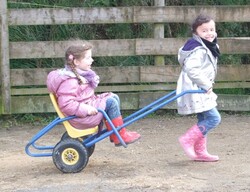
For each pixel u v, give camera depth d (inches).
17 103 332.2
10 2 345.7
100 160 259.0
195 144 252.8
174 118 339.3
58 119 241.9
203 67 245.6
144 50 335.9
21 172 246.2
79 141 241.4
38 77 332.5
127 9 332.2
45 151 281.0
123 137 241.9
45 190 224.4
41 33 353.7
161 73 338.6
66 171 241.1
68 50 240.8
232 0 369.4
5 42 326.0
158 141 291.3
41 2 356.5
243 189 221.0
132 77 337.7
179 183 227.8
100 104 240.5
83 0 359.6
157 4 337.4
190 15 335.0
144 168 246.4
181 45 336.2
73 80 238.1
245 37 358.0
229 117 337.7
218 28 369.4
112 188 224.1
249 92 357.4
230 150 271.1
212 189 221.5
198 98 245.9
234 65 340.5
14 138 305.6
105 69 335.9
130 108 339.3
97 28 360.8
